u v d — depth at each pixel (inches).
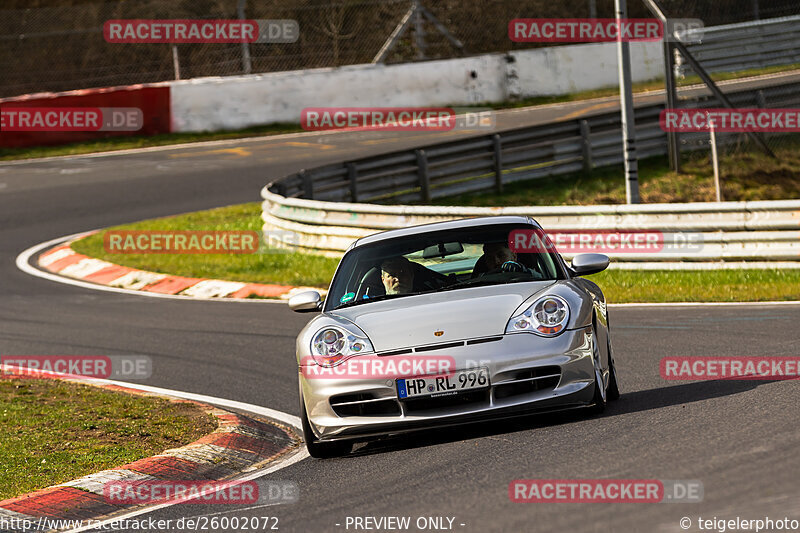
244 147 3988.7
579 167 3161.9
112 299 2172.7
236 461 956.0
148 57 4813.0
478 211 2148.1
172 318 1914.4
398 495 712.4
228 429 1042.7
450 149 2979.8
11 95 4665.4
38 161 3939.5
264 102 4333.2
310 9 4889.3
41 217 3107.8
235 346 1608.0
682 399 923.4
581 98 4581.7
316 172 2812.5
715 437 745.0
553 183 3078.2
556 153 3132.4
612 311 1638.8
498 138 3036.4
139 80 4788.4
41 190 3447.3
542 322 863.7
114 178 3570.4
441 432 935.0
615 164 3221.0
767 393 893.2
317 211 2431.1
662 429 796.0
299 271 2279.8
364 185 2906.0
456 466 773.3
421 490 714.8
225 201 3142.2
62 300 2172.7
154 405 1216.8
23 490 866.1
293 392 1267.2
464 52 4864.7
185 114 4269.2
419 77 4453.7
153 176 3572.8
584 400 868.0
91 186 3472.0
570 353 855.1
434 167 2962.6
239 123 4315.9
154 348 1643.7
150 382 1396.4
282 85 4343.0
